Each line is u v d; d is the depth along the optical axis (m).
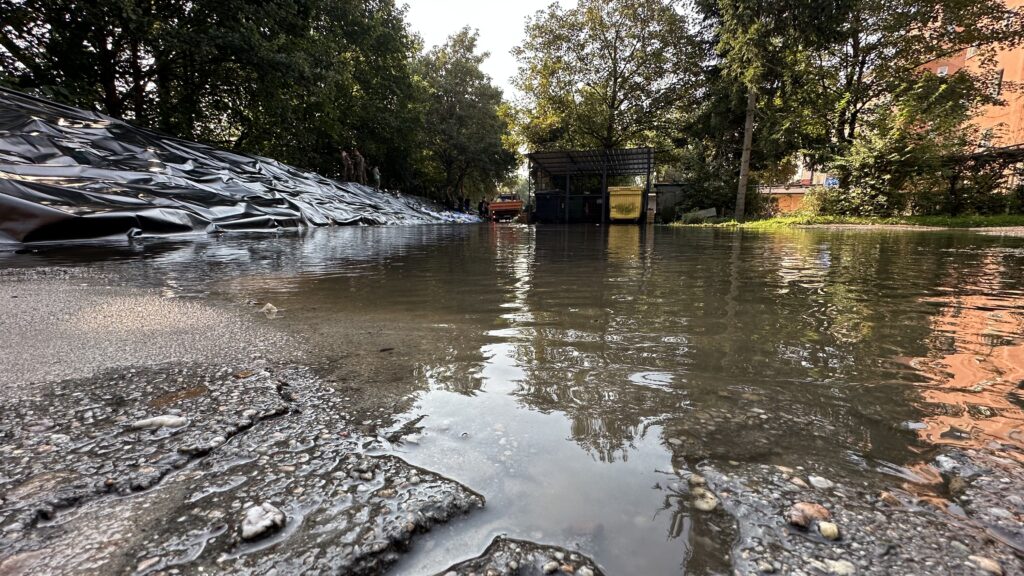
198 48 10.48
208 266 3.26
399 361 1.24
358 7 18.42
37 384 1.07
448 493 0.66
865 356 1.23
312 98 14.44
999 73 14.39
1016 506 0.61
